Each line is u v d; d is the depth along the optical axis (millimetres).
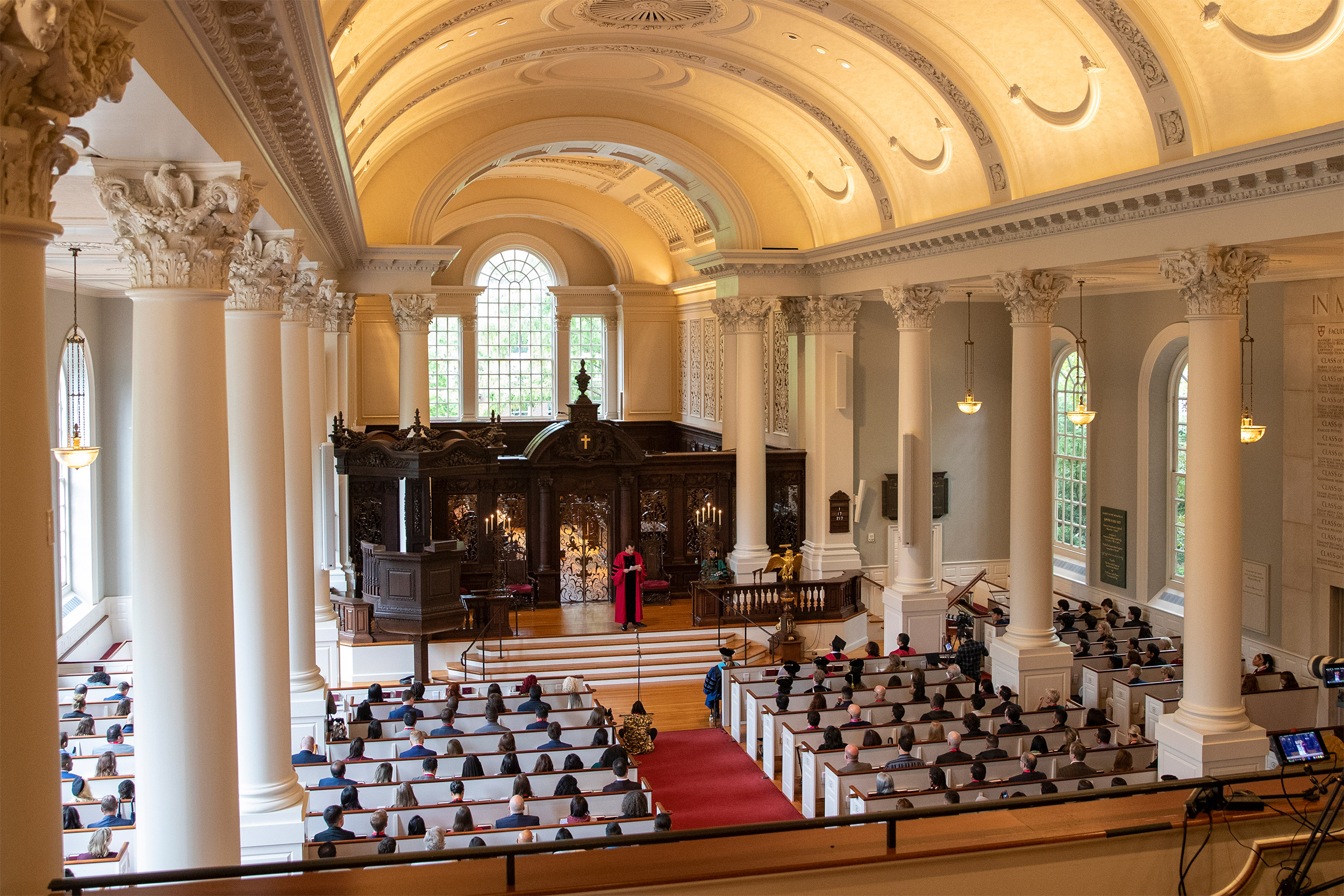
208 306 7691
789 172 27047
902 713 16984
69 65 4262
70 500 21828
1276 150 12875
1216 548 14602
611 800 13500
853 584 26203
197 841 7590
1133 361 25547
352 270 25562
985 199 20281
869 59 19609
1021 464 19375
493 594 24188
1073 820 6215
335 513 24016
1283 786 6445
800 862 5695
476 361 39594
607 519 28172
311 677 15000
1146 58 14516
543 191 37625
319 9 8031
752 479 27859
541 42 20172
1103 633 22156
